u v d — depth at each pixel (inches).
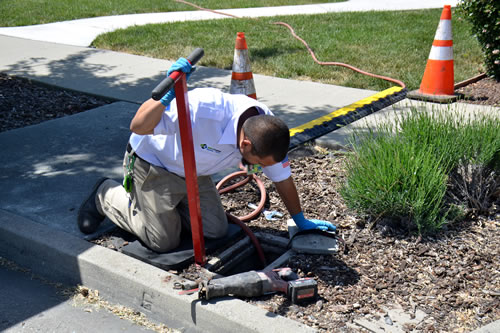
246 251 131.8
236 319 102.7
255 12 484.1
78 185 161.3
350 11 464.8
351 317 106.7
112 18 442.9
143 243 128.6
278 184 122.7
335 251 125.3
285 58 303.4
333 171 169.5
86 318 114.5
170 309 111.0
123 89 254.5
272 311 108.3
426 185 134.1
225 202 154.2
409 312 108.0
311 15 440.5
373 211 137.3
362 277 119.0
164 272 117.2
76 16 446.0
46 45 343.3
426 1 543.5
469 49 322.7
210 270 121.3
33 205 149.3
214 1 548.1
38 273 131.2
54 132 202.8
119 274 116.6
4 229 134.1
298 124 207.9
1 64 298.4
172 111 110.4
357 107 221.0
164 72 281.6
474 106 220.1
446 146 148.7
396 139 148.9
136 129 107.6
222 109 109.8
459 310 108.3
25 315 115.3
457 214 138.4
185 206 128.3
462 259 124.2
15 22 418.0
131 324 112.9
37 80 266.4
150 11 481.4
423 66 282.0
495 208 144.6
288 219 143.6
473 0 256.1
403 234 134.0
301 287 109.7
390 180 133.0
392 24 392.5
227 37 357.4
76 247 126.3
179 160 114.3
